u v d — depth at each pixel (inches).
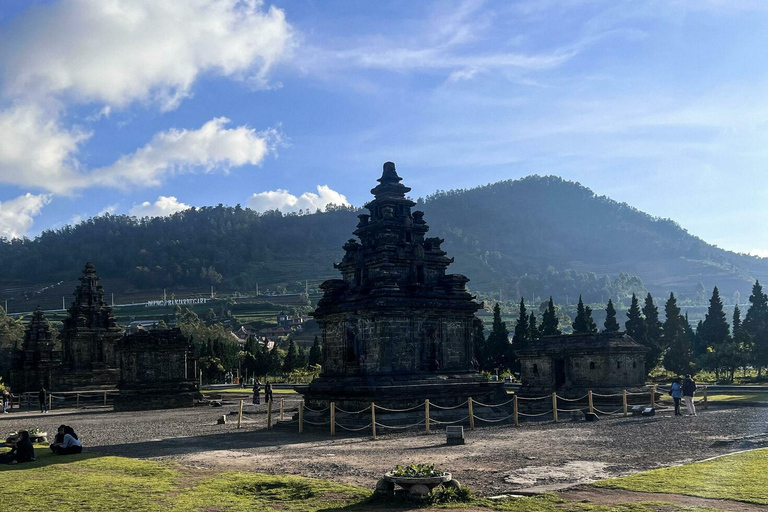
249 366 5324.8
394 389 1505.9
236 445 1243.8
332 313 1707.7
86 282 3336.6
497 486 752.3
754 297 3919.8
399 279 1663.4
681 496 647.8
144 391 2613.2
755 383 3501.5
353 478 825.5
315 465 935.7
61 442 1108.5
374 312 1576.0
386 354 1571.1
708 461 862.5
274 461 989.8
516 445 1127.6
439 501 662.5
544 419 1679.4
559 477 800.9
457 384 1601.9
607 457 961.5
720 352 3644.2
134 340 2647.6
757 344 3769.7
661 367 4409.5
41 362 3575.3
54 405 2906.0
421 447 1131.3
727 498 632.4
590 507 610.5
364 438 1312.7
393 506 652.7
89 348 3240.7
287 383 4466.0
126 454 1130.0
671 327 3843.5
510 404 1882.4
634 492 673.6
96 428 1755.7
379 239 1700.3
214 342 5334.6
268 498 701.9
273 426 1637.6
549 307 3988.7
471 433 1352.1
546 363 2160.4
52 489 751.7
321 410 1619.1
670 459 930.1
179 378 2709.2
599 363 2048.5
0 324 6648.6
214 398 3034.0
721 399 2092.8
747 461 852.0
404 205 1764.3
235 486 758.5
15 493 729.0
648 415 1696.6
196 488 751.7
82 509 647.1
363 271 1704.0
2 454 989.8
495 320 4097.0
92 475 855.7
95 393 3046.3
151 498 698.2
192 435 1478.8
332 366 1732.3
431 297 1660.9
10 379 3634.4
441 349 1672.0
